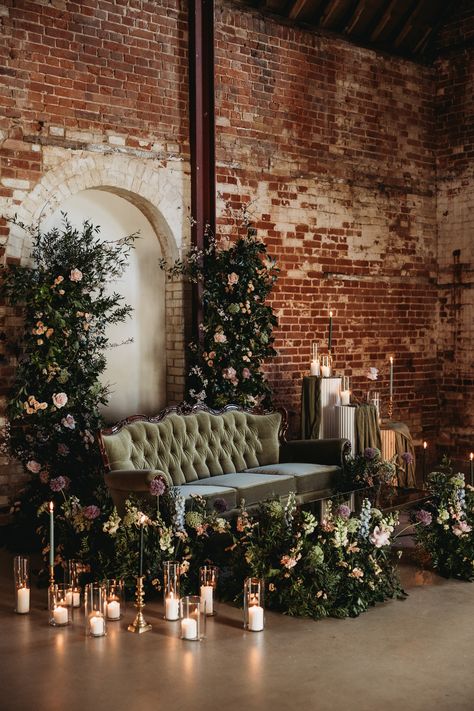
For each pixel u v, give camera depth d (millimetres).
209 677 3859
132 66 7215
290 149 8359
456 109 9461
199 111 7574
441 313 9703
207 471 6508
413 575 5535
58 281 6113
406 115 9359
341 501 5301
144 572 5031
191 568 5195
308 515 4898
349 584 4816
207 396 7430
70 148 6844
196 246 7613
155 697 3645
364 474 6523
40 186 6684
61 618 4566
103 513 5348
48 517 5836
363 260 9016
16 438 6270
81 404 6309
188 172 7625
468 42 9281
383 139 9156
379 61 9094
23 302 6516
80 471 6148
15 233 6527
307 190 8508
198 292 7535
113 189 7211
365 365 9062
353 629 4512
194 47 7512
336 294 8789
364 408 7504
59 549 5332
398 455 7609
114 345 6785
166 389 7793
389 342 9281
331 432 7629
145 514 5152
